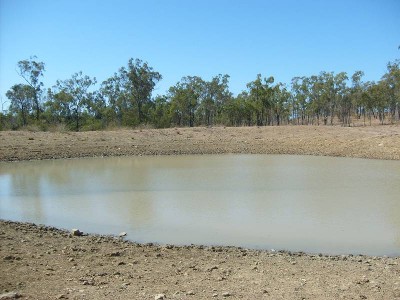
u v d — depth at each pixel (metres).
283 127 38.94
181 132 37.53
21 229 9.59
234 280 6.29
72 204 13.27
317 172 20.88
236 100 62.44
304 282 6.21
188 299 5.41
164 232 9.95
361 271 6.81
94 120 54.19
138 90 59.09
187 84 62.66
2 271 6.44
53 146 30.28
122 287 5.85
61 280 6.11
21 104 56.84
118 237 9.37
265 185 16.88
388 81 58.53
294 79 65.00
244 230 10.10
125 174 20.41
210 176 19.59
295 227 10.34
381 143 29.81
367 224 10.59
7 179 18.84
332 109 64.06
